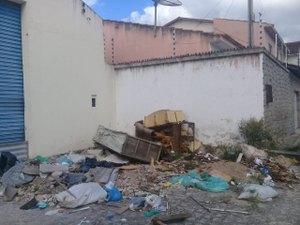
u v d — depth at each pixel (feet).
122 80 46.42
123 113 46.50
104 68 44.32
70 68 38.37
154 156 34.81
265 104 36.83
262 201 22.75
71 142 38.40
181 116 39.52
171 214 20.44
